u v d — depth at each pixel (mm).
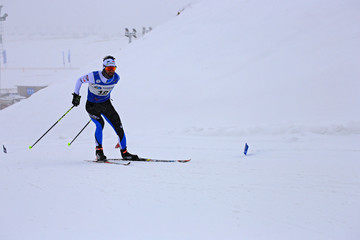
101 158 7609
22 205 4211
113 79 7359
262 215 3896
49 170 6363
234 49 17938
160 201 4371
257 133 10312
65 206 4180
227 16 22500
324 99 11508
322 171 5973
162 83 16625
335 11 17766
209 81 15586
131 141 10930
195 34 21719
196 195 4629
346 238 3295
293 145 8688
